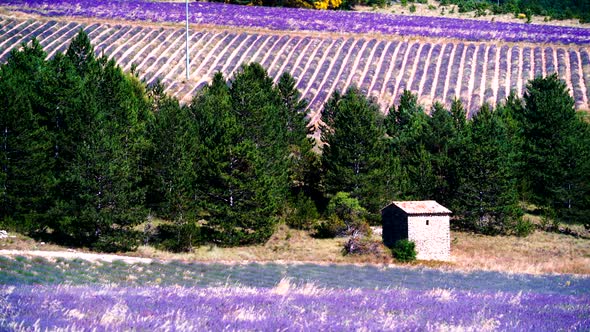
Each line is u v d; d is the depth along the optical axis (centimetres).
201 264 4747
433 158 6844
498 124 6956
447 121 7156
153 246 5241
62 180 5209
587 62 10412
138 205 5288
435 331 1595
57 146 5641
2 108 5159
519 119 7862
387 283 4166
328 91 9862
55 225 5153
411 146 7119
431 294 2747
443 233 5459
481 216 6359
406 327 1628
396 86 10069
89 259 4472
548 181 6900
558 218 6944
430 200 6266
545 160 7019
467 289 3862
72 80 5894
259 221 5481
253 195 5534
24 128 5209
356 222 5806
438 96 9656
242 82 6538
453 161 6675
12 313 1636
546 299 2659
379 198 6222
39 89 6022
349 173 6153
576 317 1981
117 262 4484
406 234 5409
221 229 5647
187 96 9525
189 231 5200
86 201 5019
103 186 5081
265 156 6159
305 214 6072
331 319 1764
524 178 7181
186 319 1641
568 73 10200
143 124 6209
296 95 7606
